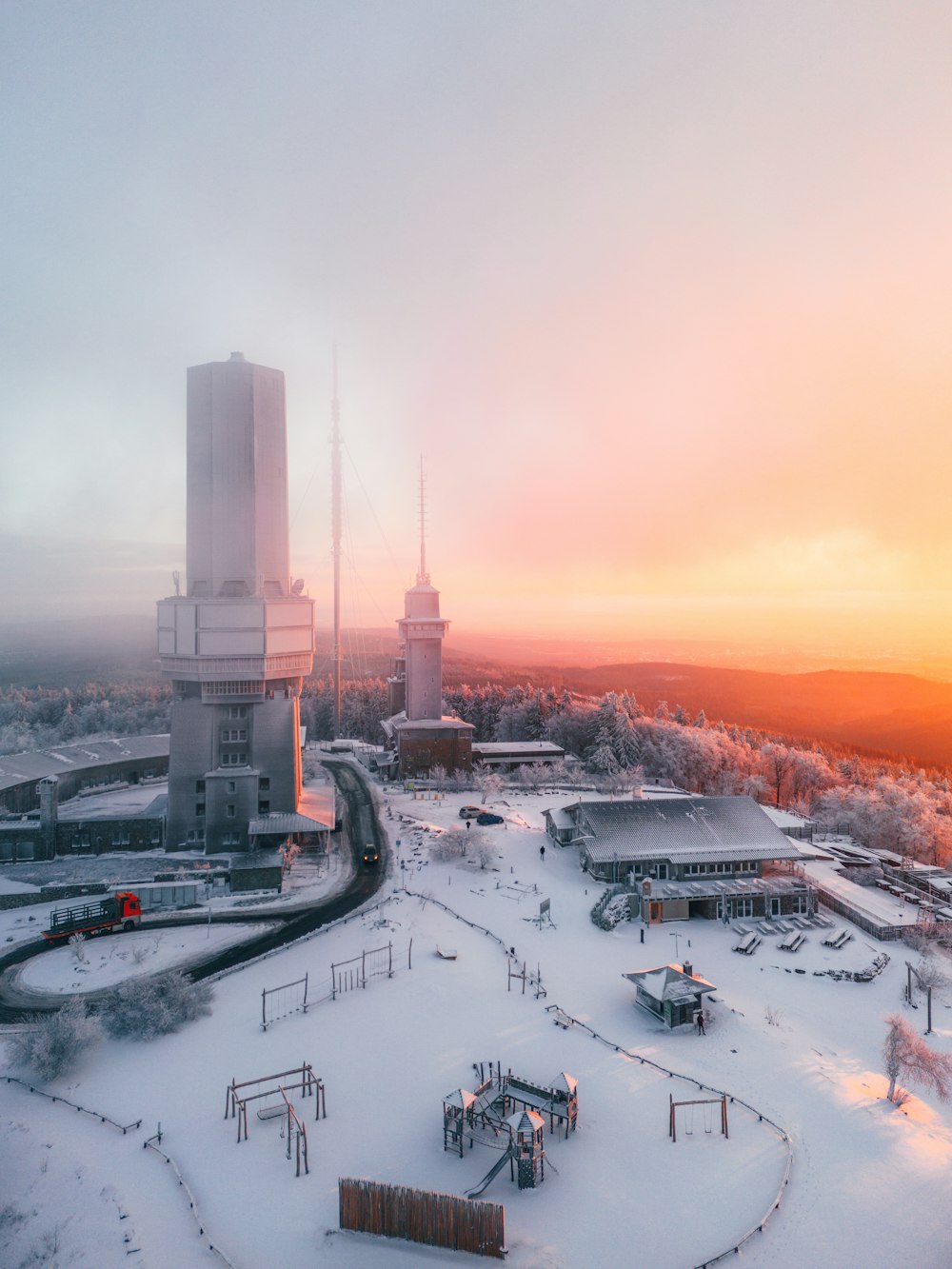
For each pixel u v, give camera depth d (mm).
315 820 93125
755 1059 50781
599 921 72812
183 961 64750
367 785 130750
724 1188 38375
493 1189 38281
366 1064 48719
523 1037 52156
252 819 92375
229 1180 38719
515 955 65250
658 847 83750
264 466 95812
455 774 133125
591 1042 51719
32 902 76875
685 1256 34188
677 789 138500
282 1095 43719
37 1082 47156
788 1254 34469
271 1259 34062
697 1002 54375
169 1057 49750
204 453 94438
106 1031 52219
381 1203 35281
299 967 62406
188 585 96000
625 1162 40156
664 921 75625
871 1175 39531
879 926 73875
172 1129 42594
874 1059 52562
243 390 94188
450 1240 34344
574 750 167625
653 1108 44750
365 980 59438
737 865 83500
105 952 66250
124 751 130375
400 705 164000
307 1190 38156
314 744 177875
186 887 77500
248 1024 53562
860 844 114562
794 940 71875
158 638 94688
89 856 91000
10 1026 54750
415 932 68562
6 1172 39531
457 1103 41219
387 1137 42031
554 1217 36406
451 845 89812
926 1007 60750
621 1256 34156
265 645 92062
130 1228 35594
